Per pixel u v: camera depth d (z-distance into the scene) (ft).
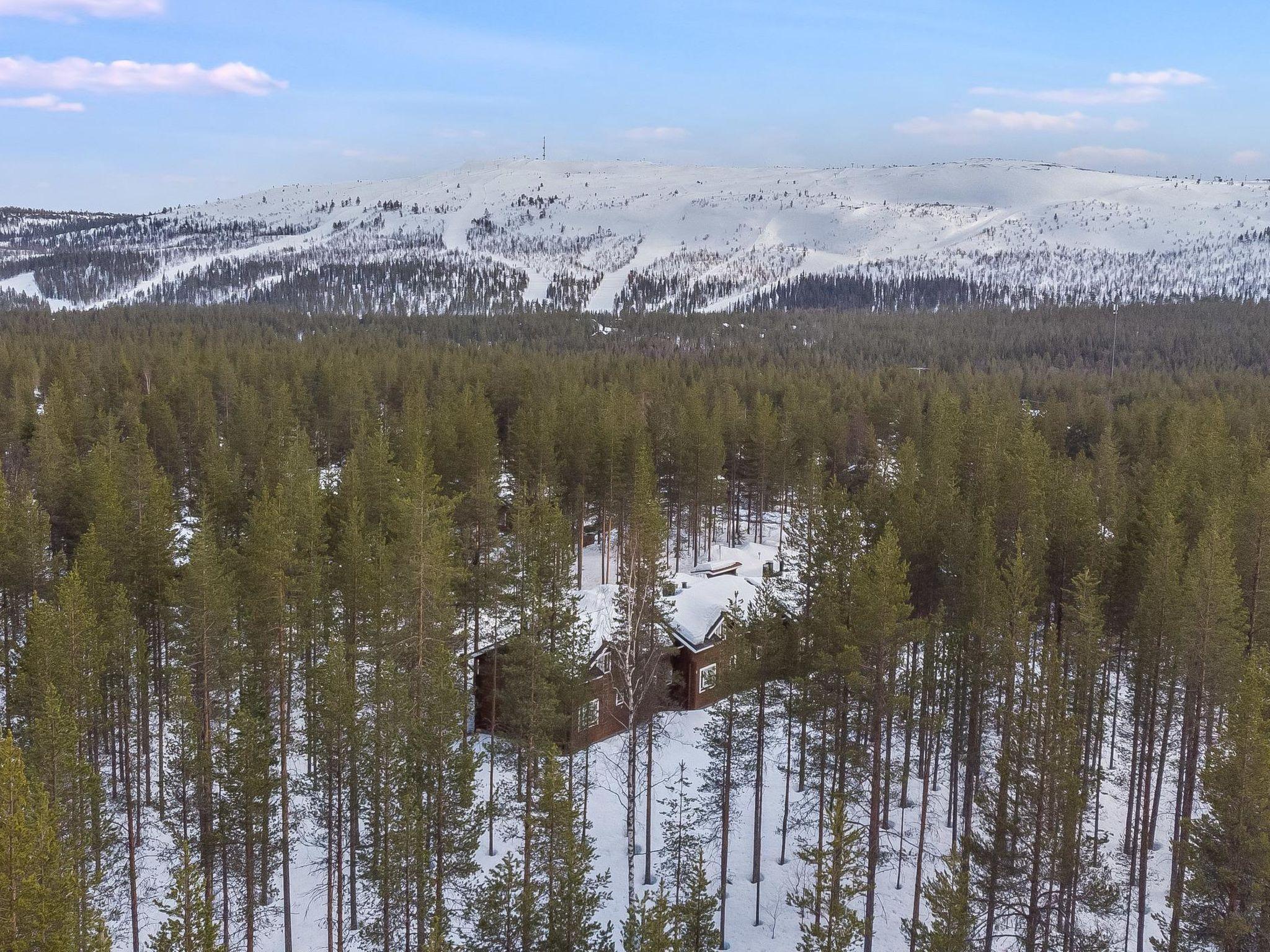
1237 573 140.56
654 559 127.54
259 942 107.86
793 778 149.59
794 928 116.37
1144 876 110.93
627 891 119.96
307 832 130.11
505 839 128.47
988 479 195.21
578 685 121.80
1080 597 127.24
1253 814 79.92
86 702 107.65
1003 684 122.42
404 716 102.89
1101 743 143.74
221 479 201.57
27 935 62.59
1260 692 84.74
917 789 147.64
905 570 111.04
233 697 141.49
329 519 178.60
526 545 145.48
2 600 150.41
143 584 142.31
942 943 82.23
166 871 119.24
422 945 88.94
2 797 62.49
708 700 170.09
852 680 104.58
